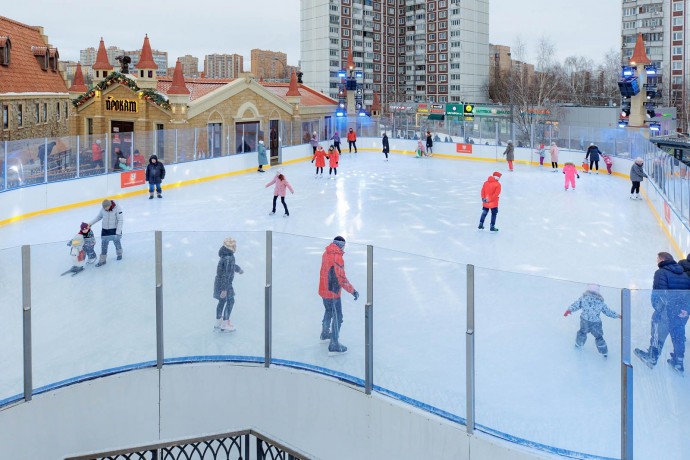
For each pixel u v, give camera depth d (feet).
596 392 20.48
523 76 280.92
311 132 119.75
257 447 20.83
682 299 19.45
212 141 90.79
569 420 20.92
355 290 25.59
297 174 95.25
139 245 27.17
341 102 136.56
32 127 132.98
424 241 51.01
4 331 24.89
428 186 82.23
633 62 100.42
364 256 25.21
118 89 100.99
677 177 50.16
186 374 27.99
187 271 27.71
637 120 101.35
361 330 25.63
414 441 24.14
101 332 26.86
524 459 21.47
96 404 26.84
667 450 19.65
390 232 54.34
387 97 387.14
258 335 27.91
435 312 23.50
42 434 25.88
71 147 67.05
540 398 21.45
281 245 27.12
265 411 28.07
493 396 22.26
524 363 21.68
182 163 83.92
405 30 385.91
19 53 140.46
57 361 26.11
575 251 47.91
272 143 111.75
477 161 117.39
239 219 59.82
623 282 39.68
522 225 57.52
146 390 27.68
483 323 22.35
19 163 60.34
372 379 25.48
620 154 96.07
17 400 25.36
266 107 112.06
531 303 21.48
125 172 73.92
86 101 105.60
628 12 313.73
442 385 23.52
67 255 26.02
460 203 69.15
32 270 25.31
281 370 27.55
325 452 26.86
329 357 26.66
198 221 58.90
